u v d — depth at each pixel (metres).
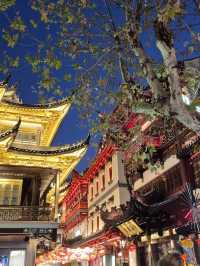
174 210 17.67
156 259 19.83
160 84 7.28
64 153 18.81
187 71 9.62
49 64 8.52
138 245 22.67
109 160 32.97
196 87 9.16
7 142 17.78
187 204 16.56
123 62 9.09
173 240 17.55
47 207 16.86
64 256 30.61
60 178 20.56
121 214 24.08
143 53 7.64
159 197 20.50
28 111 23.92
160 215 18.75
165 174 20.84
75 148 18.86
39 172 18.75
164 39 7.25
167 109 6.98
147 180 23.36
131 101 8.48
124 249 24.73
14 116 23.97
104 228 26.72
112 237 26.81
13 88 26.67
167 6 6.99
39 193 18.34
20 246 16.30
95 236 29.67
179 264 3.30
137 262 22.36
